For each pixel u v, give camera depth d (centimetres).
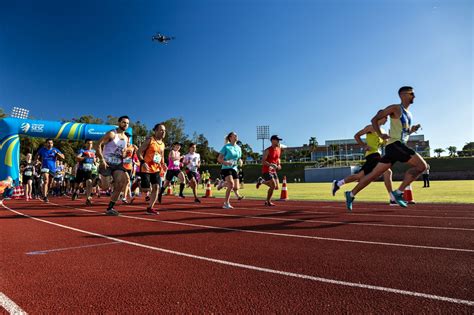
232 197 1394
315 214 666
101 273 260
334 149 9738
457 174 4438
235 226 509
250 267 273
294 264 281
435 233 423
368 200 1041
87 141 997
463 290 209
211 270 266
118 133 695
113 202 692
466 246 343
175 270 267
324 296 203
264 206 891
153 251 337
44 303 198
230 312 181
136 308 189
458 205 818
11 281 241
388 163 591
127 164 960
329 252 325
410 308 181
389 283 226
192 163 1084
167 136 7544
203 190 2331
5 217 649
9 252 337
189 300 200
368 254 314
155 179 709
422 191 1517
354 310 180
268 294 209
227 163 837
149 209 708
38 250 345
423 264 275
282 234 432
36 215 686
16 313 183
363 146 740
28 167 1313
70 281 240
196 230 472
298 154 10281
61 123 1856
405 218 575
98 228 496
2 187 466
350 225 501
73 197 1252
